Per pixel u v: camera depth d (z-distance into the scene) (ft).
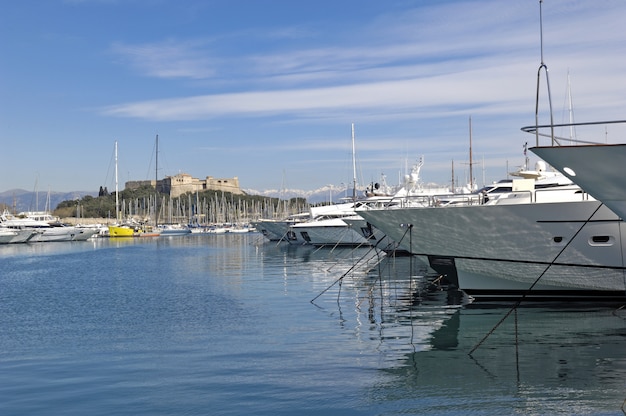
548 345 48.93
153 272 133.39
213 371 44.24
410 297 79.61
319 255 167.63
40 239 313.12
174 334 59.11
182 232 419.74
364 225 136.67
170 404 37.06
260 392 38.99
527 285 65.67
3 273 138.41
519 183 68.33
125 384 41.52
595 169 43.06
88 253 219.41
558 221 59.88
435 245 68.18
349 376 42.04
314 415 34.73
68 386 41.34
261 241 276.82
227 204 599.98
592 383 38.91
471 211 62.80
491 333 54.34
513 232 62.18
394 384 39.83
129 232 377.91
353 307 72.84
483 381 39.99
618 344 48.62
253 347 52.03
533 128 45.96
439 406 35.50
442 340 52.37
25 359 49.65
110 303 83.92
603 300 64.69
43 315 74.18
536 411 34.22
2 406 37.19
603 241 59.31
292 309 72.59
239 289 95.45
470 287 68.64
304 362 46.19
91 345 54.90
